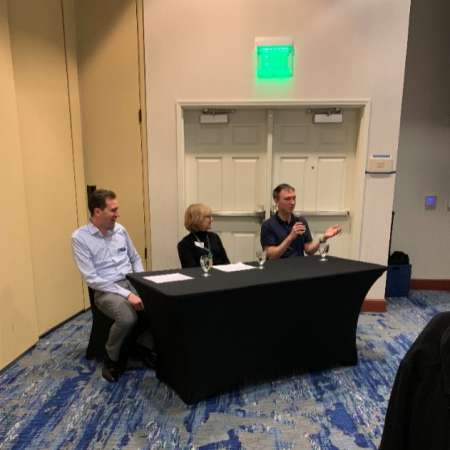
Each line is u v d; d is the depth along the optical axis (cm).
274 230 289
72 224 330
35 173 287
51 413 203
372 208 338
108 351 233
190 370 204
